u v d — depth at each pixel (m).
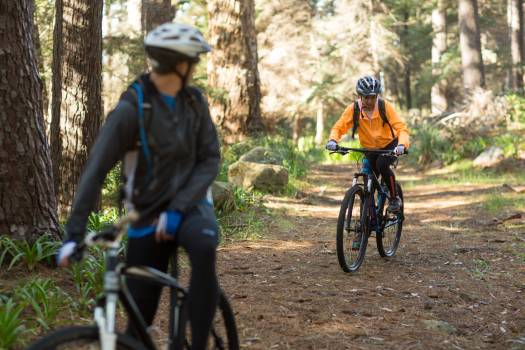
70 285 5.83
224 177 13.62
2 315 4.44
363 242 7.48
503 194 13.98
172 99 3.33
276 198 13.26
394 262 8.05
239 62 18.22
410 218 12.01
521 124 21.11
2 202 5.94
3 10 5.88
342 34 38.94
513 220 11.00
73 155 9.69
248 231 9.73
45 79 16.59
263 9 39.09
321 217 11.74
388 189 7.75
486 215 11.73
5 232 5.95
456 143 20.86
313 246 9.05
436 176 19.06
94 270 6.01
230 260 7.97
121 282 3.12
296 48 39.50
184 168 3.35
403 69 46.47
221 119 18.16
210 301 3.27
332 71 38.19
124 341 3.00
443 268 7.75
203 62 23.64
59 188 9.73
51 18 18.16
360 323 5.59
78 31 9.59
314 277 7.16
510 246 8.98
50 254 5.92
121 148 3.24
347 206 7.21
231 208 10.88
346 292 6.55
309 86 38.94
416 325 5.59
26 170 6.03
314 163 24.94
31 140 6.07
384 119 7.33
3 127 5.91
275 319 5.57
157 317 5.43
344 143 27.02
